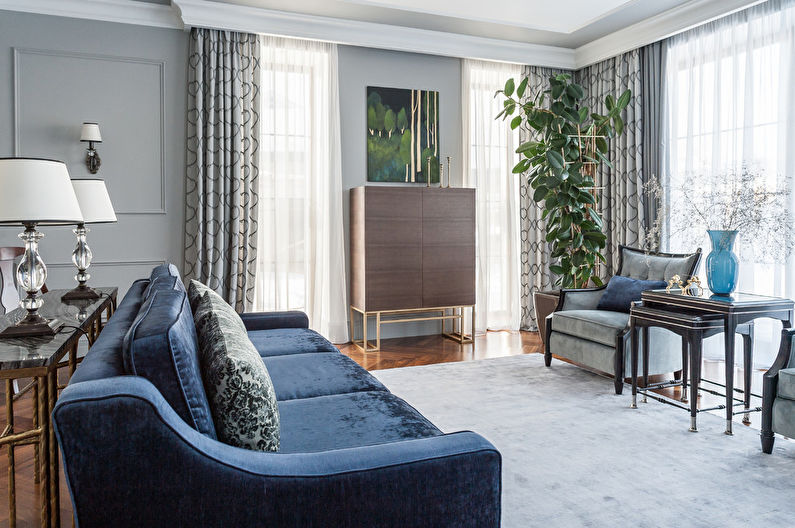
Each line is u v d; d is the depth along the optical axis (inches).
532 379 148.4
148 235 178.9
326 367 94.1
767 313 112.0
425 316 214.7
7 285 133.0
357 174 202.5
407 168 208.5
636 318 125.6
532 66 222.8
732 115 168.6
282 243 193.0
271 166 189.8
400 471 46.3
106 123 173.2
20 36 164.2
